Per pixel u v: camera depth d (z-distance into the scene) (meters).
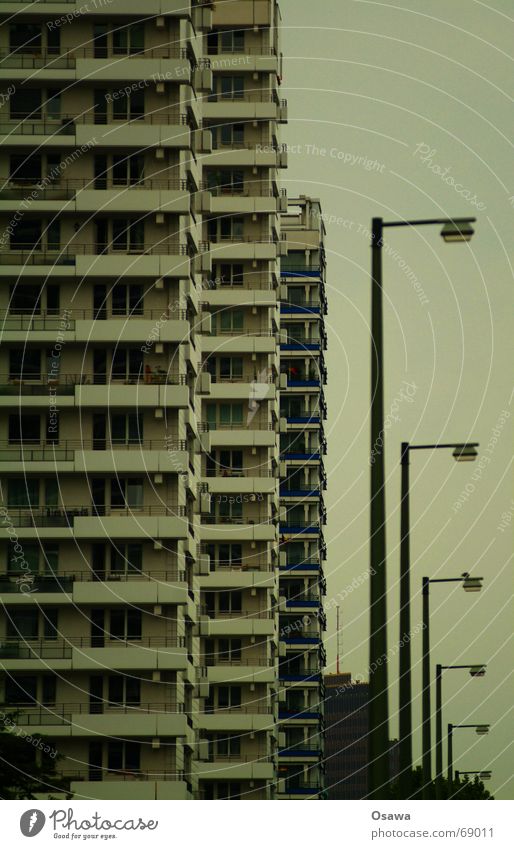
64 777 115.00
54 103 130.25
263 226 162.75
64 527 125.94
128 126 129.12
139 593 124.56
